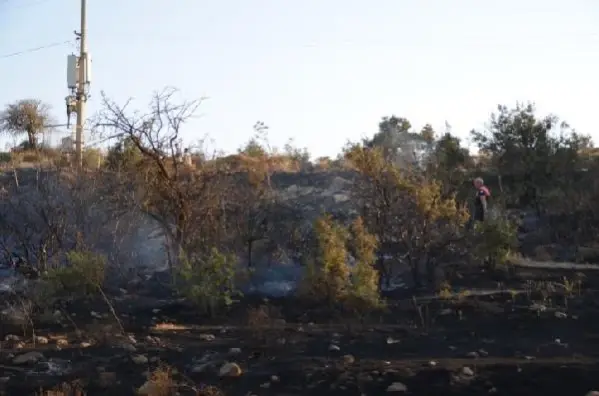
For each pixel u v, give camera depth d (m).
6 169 19.53
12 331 10.55
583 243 15.83
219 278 11.56
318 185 19.41
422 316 10.61
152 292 13.32
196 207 14.26
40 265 14.07
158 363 8.78
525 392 7.37
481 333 9.75
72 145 20.77
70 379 8.29
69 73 25.50
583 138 20.83
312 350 9.15
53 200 14.75
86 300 12.33
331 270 11.62
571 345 9.02
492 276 13.14
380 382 7.74
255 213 14.82
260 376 8.15
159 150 14.69
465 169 20.34
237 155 17.77
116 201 14.80
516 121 20.20
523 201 19.59
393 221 13.25
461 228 13.85
